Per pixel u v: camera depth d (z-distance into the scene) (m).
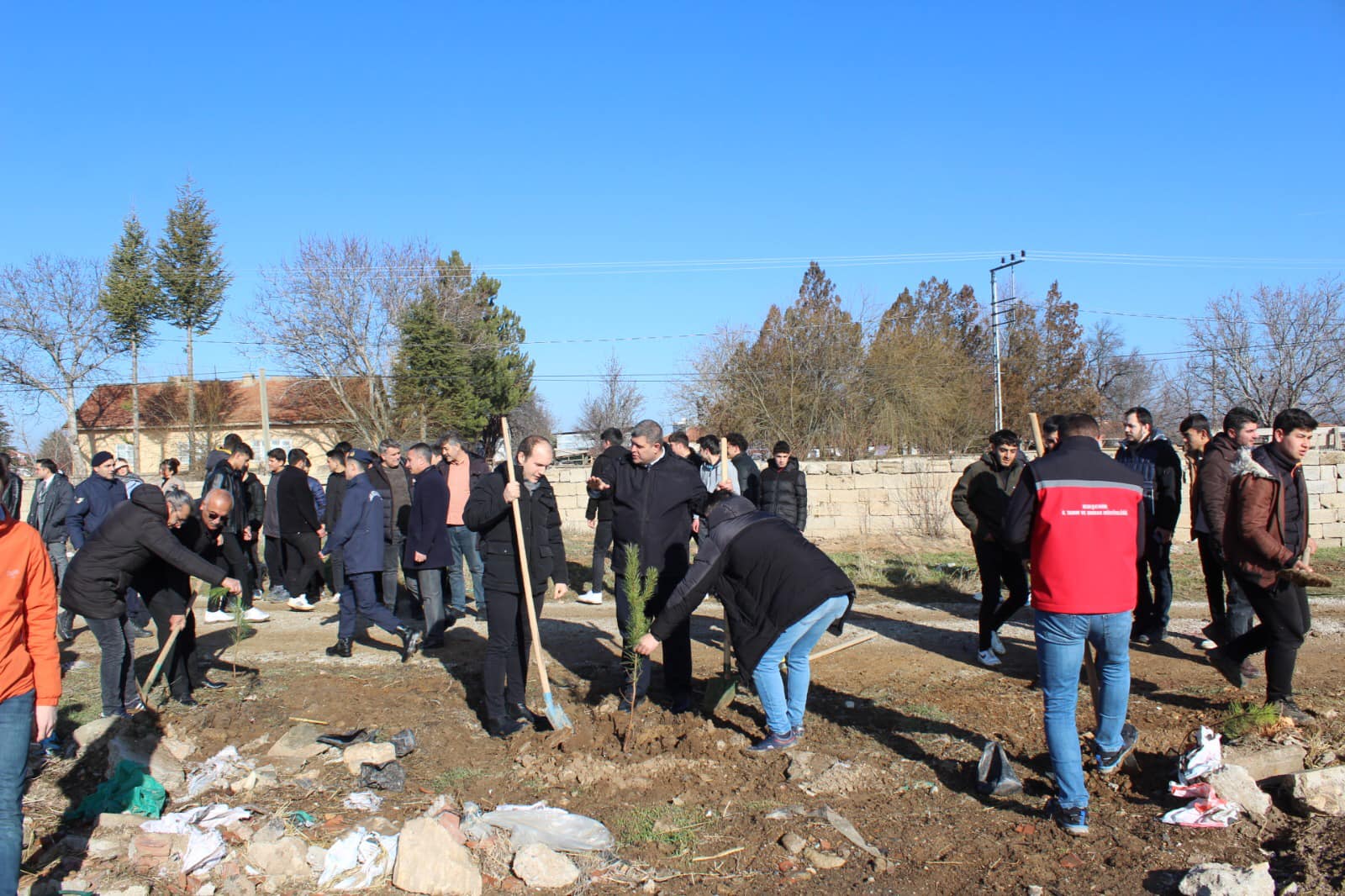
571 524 16.94
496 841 4.24
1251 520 5.31
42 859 4.14
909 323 36.72
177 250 36.81
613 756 5.25
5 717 3.42
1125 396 57.88
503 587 5.71
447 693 6.60
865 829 4.45
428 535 7.77
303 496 9.74
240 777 5.02
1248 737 5.17
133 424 37.69
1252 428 6.73
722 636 8.34
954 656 7.44
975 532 7.02
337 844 4.16
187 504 6.21
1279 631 5.39
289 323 34.38
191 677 6.39
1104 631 4.40
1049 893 3.86
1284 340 36.44
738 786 4.91
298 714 6.11
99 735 5.46
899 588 10.66
